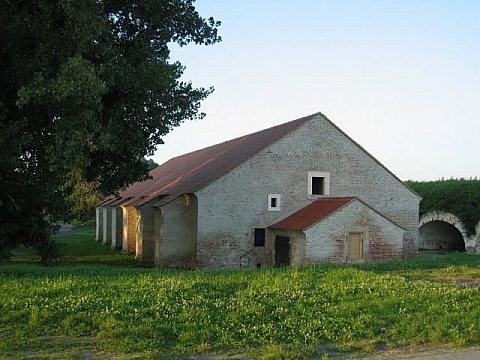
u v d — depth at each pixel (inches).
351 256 973.2
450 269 724.0
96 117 643.5
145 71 705.6
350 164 1130.7
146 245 1252.5
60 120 614.2
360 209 979.9
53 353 315.9
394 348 347.3
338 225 964.0
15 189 730.8
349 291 496.1
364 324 387.9
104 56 660.7
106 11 722.8
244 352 327.6
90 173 821.9
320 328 377.7
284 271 641.0
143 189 1560.0
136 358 309.9
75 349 323.3
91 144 620.4
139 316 389.1
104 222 1812.3
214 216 1023.6
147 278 543.2
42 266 754.8
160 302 428.1
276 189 1069.8
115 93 708.7
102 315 382.9
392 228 999.0
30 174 726.5
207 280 533.3
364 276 585.0
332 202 1026.7
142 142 746.2
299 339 354.3
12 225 762.2
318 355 328.5
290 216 1061.8
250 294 469.4
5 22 647.8
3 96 679.7
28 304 407.2
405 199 1169.4
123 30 756.0
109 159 826.8
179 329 362.6
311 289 504.1
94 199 2015.3
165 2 756.6
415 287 528.4
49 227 812.0
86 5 609.6
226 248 1028.5
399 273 679.1
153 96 718.5
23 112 674.2
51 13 625.9
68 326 362.6
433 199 1489.9
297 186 1087.0
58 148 602.5
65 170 732.0
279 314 406.9
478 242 1400.1
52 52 626.2
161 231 1103.6
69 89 559.5
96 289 470.9
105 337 345.7
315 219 965.8
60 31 629.6
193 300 438.9
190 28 792.3
